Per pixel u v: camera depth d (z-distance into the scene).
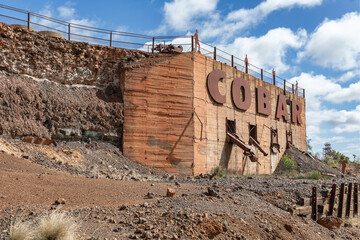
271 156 40.06
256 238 8.97
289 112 47.47
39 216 7.00
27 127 19.33
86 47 24.62
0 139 16.12
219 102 30.25
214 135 29.33
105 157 21.45
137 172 21.50
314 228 13.64
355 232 18.33
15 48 21.28
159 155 24.78
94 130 22.97
